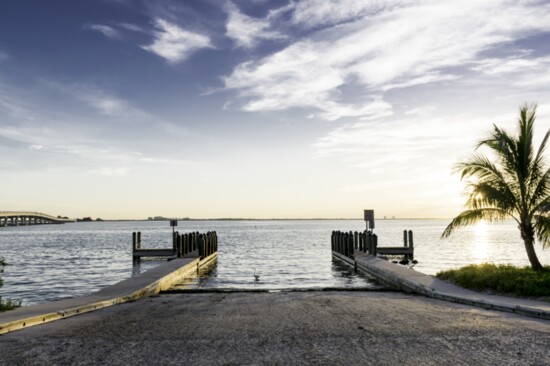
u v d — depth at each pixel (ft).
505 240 240.94
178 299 45.52
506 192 55.88
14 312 33.01
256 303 41.09
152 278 58.59
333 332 26.61
